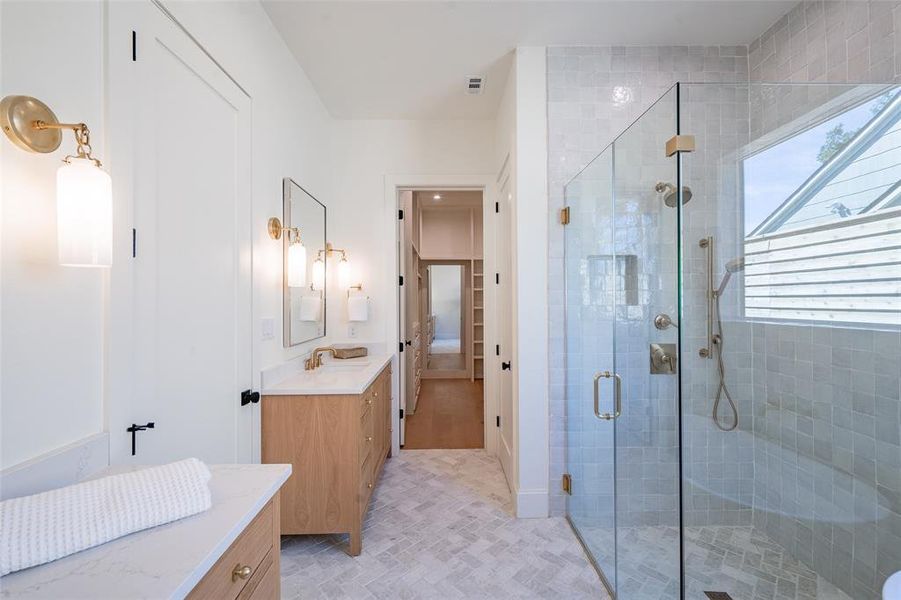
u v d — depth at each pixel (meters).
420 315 6.11
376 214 3.04
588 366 2.06
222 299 1.51
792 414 1.75
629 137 1.76
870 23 1.55
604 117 2.16
